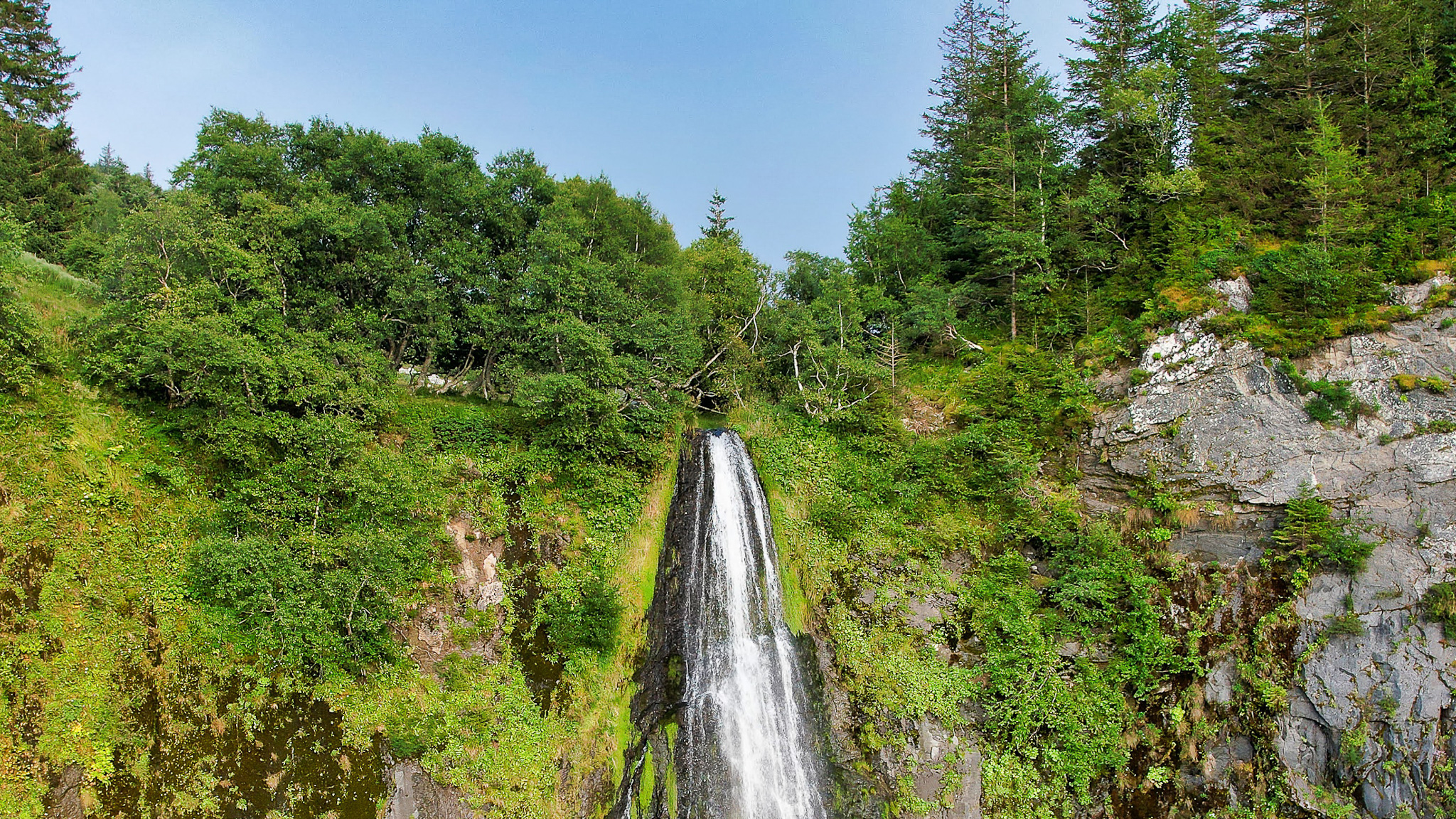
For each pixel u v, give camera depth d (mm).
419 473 21438
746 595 24453
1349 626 20250
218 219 22156
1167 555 23203
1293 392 22656
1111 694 21734
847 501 25875
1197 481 23234
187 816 15180
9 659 14484
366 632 18328
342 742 17188
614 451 24500
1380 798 19266
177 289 20203
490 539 21750
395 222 25828
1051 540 24062
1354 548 20594
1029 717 21203
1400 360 21859
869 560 24219
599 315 26875
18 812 13516
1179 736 21453
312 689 17438
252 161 24172
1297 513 21438
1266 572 22000
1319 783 20078
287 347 21625
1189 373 24125
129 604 16391
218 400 18984
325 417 20266
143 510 17781
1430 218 24625
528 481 23266
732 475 26625
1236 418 23078
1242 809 20531
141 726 15414
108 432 18375
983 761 20797
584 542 22766
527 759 18391
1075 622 22688
